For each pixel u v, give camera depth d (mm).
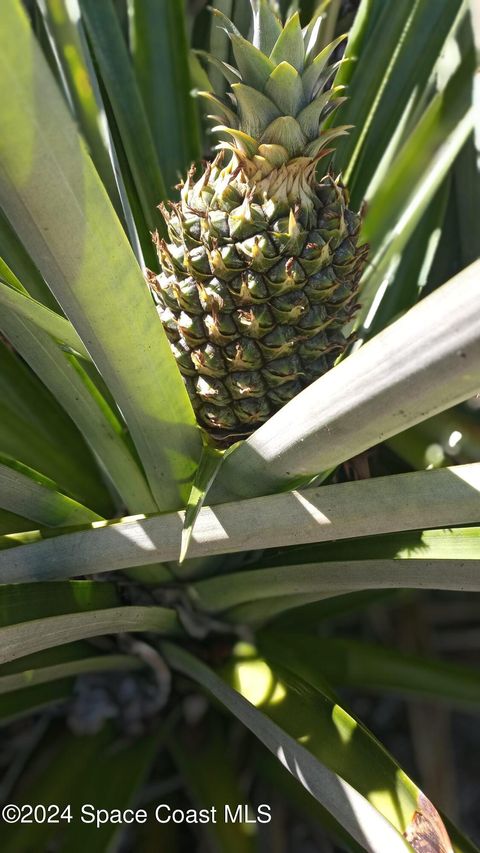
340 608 413
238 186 266
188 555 282
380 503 249
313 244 268
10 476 289
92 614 283
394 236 365
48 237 189
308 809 388
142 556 285
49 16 365
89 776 383
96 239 193
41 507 309
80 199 182
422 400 194
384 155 396
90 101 374
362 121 371
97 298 211
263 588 327
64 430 379
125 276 209
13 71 151
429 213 407
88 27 341
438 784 448
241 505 266
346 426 214
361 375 199
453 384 186
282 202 264
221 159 295
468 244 433
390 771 270
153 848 407
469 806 492
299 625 420
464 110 378
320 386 213
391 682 410
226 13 371
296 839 470
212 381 294
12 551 288
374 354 193
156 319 232
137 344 232
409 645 499
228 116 281
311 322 281
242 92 254
